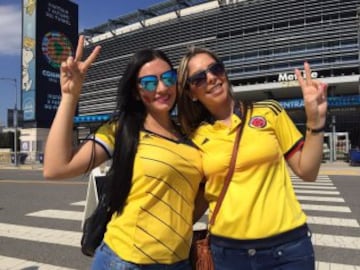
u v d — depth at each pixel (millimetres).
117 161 2467
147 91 2613
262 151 2465
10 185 16875
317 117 2500
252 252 2398
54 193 13961
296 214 2471
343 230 7781
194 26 53250
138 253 2426
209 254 2574
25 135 48406
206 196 2613
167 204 2443
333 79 43719
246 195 2439
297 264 2389
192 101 2896
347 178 18141
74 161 2436
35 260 6320
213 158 2521
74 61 2428
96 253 2633
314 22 45219
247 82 49906
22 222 9102
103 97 61156
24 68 48969
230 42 50281
